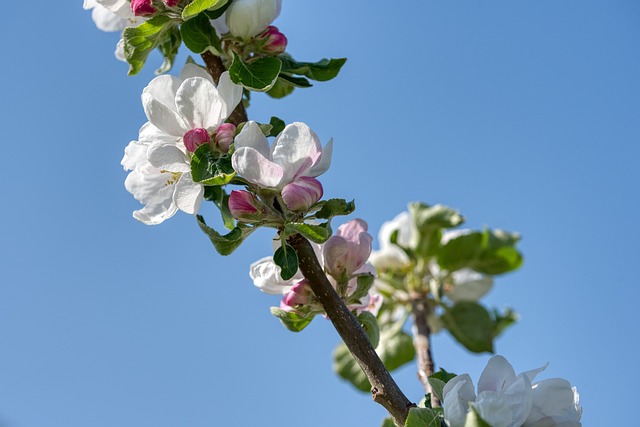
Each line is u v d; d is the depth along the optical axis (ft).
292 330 1.96
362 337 1.86
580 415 1.77
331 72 2.06
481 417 1.70
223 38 2.00
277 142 1.84
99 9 2.24
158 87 1.94
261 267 2.00
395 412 1.83
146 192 2.02
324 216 1.86
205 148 1.87
